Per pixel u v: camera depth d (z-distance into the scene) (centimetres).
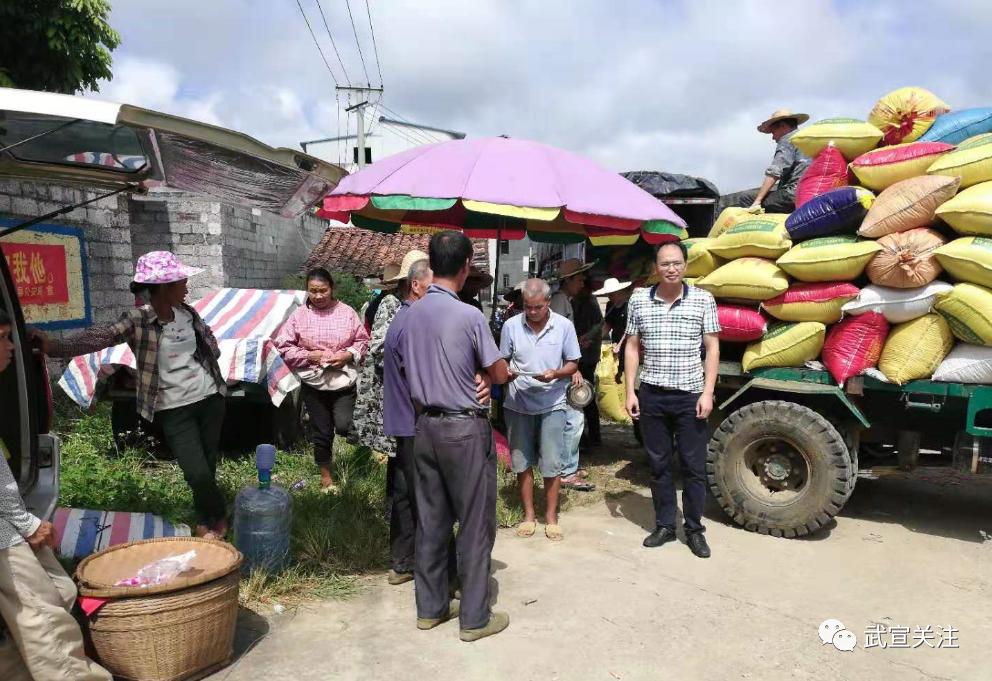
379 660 310
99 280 801
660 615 355
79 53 1010
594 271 880
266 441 641
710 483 479
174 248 1100
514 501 527
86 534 404
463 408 325
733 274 475
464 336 323
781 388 462
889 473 471
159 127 263
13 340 303
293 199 390
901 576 403
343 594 373
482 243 2030
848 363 444
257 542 378
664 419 442
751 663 312
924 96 481
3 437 299
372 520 456
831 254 438
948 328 425
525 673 302
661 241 621
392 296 454
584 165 527
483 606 329
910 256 411
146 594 266
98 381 565
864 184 466
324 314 531
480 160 487
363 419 443
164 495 488
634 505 541
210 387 398
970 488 586
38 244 693
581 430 491
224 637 293
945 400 436
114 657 269
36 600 242
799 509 451
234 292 717
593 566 416
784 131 643
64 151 320
